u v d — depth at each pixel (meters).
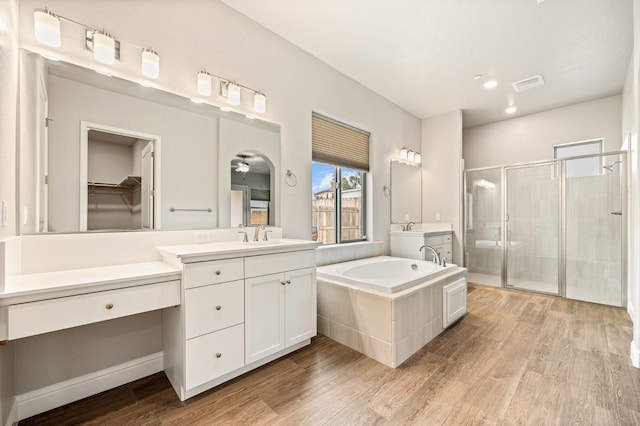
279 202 2.70
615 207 3.45
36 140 1.52
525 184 4.11
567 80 3.48
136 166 1.89
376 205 3.94
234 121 2.38
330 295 2.49
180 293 1.61
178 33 2.07
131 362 1.85
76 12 1.67
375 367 2.01
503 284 4.26
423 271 3.18
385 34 2.64
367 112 3.74
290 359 2.11
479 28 2.53
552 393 1.70
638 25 2.04
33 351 1.53
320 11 2.37
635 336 2.07
